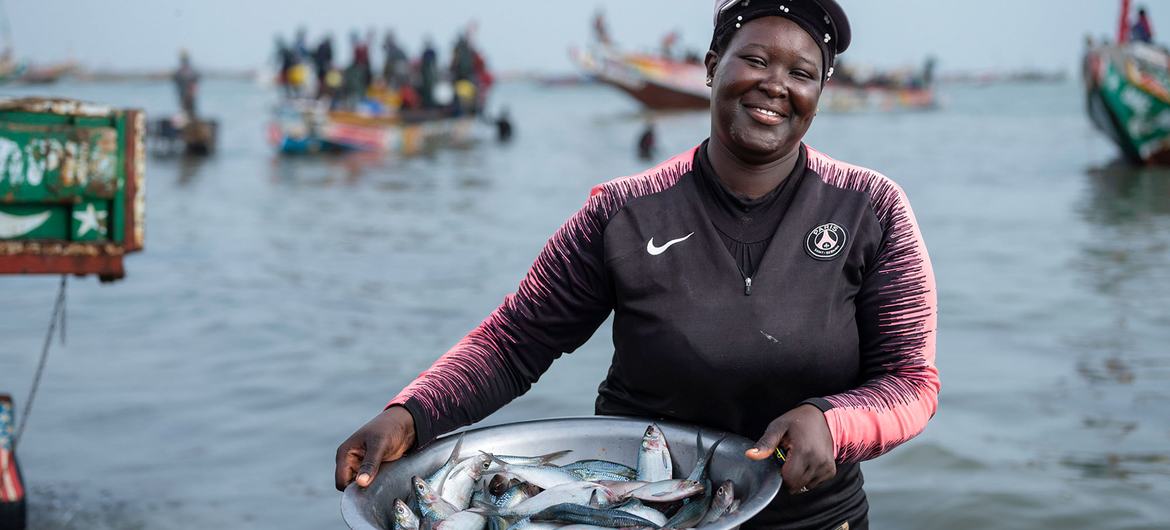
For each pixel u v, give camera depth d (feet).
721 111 6.57
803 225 6.62
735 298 6.55
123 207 12.79
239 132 118.11
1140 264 31.89
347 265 33.35
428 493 6.39
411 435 6.73
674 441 6.72
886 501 14.29
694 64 152.15
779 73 6.42
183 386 20.15
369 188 59.67
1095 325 23.81
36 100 12.23
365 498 6.18
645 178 7.01
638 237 6.77
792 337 6.48
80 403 19.13
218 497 14.85
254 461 16.33
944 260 33.24
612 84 152.87
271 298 28.17
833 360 6.57
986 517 13.64
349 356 22.12
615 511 6.04
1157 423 17.02
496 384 7.14
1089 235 38.63
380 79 95.40
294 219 45.75
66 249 12.53
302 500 14.80
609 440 6.94
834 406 6.12
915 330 6.57
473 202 51.83
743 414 6.79
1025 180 60.75
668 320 6.63
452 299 27.71
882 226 6.70
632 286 6.73
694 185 6.83
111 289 29.66
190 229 42.75
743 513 5.60
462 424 7.01
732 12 6.61
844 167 6.89
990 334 23.13
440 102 98.68
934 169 68.33
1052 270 31.07
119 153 12.69
